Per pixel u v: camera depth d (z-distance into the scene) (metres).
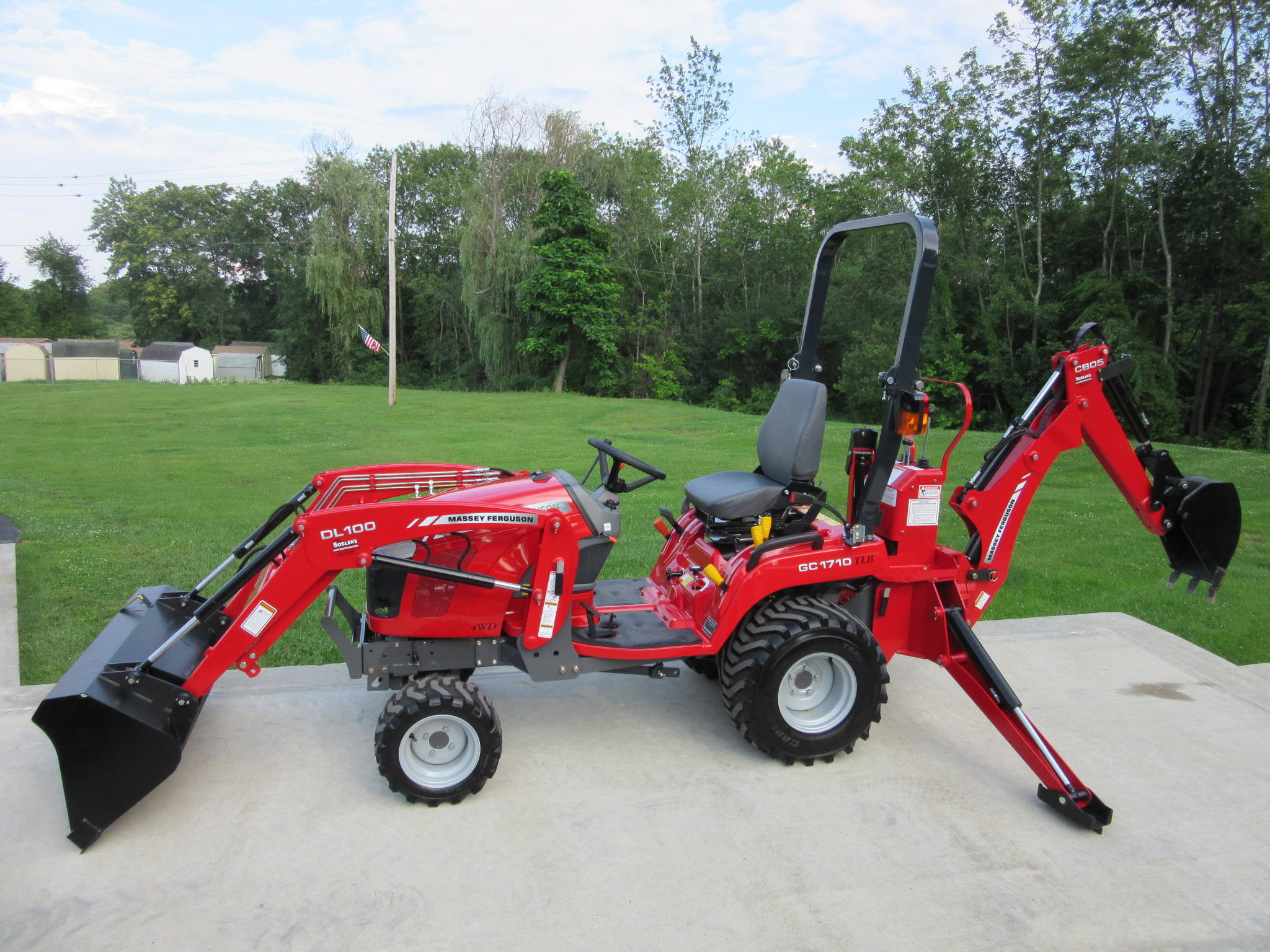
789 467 3.71
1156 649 4.77
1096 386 3.66
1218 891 2.69
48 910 2.53
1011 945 2.42
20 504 9.33
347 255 42.22
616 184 39.94
